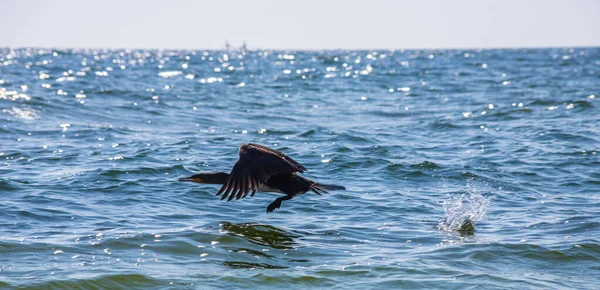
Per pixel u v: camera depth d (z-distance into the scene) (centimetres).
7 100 3691
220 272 1248
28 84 5091
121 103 4025
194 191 1889
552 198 1881
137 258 1310
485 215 1692
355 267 1279
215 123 3456
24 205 1691
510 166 2306
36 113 3416
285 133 3066
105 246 1373
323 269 1269
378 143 2792
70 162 2278
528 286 1197
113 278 1195
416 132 3139
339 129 3216
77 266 1249
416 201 1838
